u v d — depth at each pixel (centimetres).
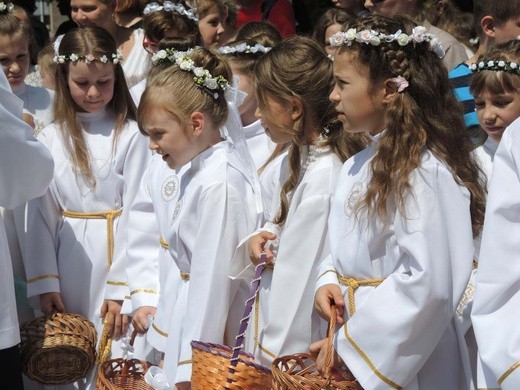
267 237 555
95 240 697
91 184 695
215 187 571
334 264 510
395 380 465
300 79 552
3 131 607
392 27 492
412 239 462
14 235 724
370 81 490
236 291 585
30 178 623
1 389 611
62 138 701
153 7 785
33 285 700
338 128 555
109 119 709
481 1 699
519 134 449
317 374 485
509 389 430
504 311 442
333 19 765
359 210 488
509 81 557
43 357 656
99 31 700
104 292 698
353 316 474
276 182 599
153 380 580
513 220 445
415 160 473
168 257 618
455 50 779
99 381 584
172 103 577
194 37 786
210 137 590
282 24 970
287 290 543
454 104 498
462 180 486
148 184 656
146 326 643
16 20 756
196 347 522
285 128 558
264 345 549
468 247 468
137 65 861
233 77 610
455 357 495
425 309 457
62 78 700
